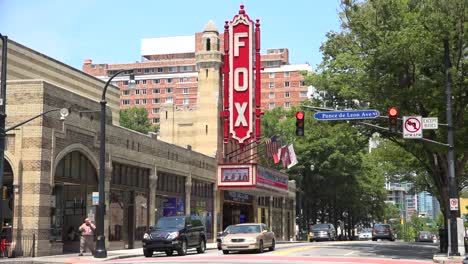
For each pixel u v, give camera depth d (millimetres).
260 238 30422
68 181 30703
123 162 36219
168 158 42844
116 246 35375
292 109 72125
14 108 28594
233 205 58250
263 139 68875
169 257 27750
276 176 58688
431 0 28312
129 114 103875
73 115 30906
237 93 53156
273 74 150500
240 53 53469
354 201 80938
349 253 30500
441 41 27734
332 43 36250
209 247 40125
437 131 29734
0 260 25031
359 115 27578
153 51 168375
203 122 54031
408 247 40188
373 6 29344
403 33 27641
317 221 91688
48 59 39812
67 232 31281
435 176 34875
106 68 165375
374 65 29094
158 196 41750
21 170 28156
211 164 51812
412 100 29406
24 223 27859
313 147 69125
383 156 52156
